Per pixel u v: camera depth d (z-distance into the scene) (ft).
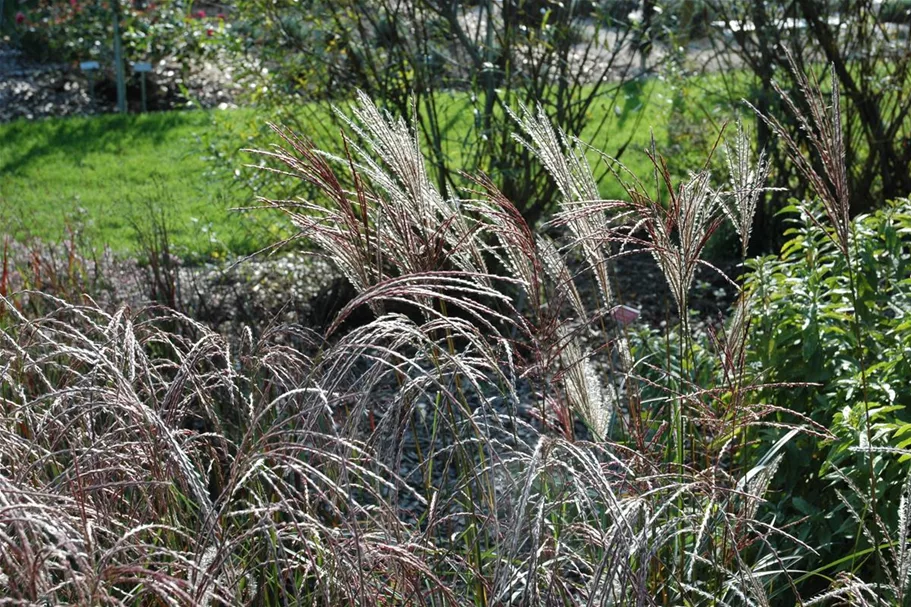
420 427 13.83
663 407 10.01
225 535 6.23
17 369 9.82
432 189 8.76
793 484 10.98
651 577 8.63
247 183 22.85
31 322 8.73
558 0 20.49
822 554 10.34
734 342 10.27
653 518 6.62
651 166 28.73
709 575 8.84
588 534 7.46
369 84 21.36
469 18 22.38
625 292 22.07
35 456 8.03
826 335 11.88
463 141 21.61
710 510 7.57
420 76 20.88
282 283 21.42
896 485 9.94
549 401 9.77
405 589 7.16
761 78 24.07
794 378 11.80
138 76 48.91
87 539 5.92
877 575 8.40
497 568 6.66
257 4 21.44
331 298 20.11
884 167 23.45
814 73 21.71
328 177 8.34
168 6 30.94
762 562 8.82
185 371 7.47
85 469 6.99
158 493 7.64
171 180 31.58
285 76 22.11
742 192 9.05
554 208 21.54
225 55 24.00
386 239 8.50
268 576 7.87
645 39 22.00
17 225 23.08
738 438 10.80
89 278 19.29
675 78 25.34
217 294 20.36
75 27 50.01
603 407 10.12
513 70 20.99
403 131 8.52
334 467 8.04
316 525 6.49
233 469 6.53
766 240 24.44
